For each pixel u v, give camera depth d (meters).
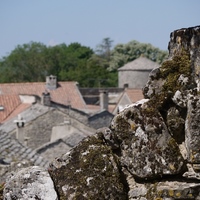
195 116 5.17
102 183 5.23
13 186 5.29
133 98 77.19
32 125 52.81
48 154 42.47
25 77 107.12
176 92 5.31
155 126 5.30
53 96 75.62
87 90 90.50
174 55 5.46
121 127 5.38
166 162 5.24
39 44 109.88
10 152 21.44
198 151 5.16
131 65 97.00
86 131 53.88
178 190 5.12
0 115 61.78
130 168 5.32
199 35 5.30
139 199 5.27
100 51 122.75
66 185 5.28
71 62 110.56
